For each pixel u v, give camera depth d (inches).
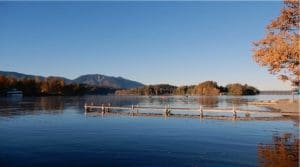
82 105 3612.2
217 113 2485.2
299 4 1497.3
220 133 1272.1
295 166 711.7
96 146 984.9
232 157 814.5
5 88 6953.7
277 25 1555.1
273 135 1201.4
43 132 1318.9
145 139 1122.0
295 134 1222.3
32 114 2288.4
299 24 1481.3
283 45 1480.1
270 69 1569.9
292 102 3223.4
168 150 912.9
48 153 881.5
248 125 1561.3
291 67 1492.4
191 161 776.3
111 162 773.9
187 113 2529.5
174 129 1417.3
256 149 917.8
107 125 1603.1
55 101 4803.2
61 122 1754.4
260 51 1595.7
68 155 854.5
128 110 2847.0
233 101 5064.0
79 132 1318.9
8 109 2795.3
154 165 742.5
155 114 2298.2
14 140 1104.2
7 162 779.4
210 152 879.7
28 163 770.8
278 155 829.8
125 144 1017.5
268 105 3501.5
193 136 1190.9
